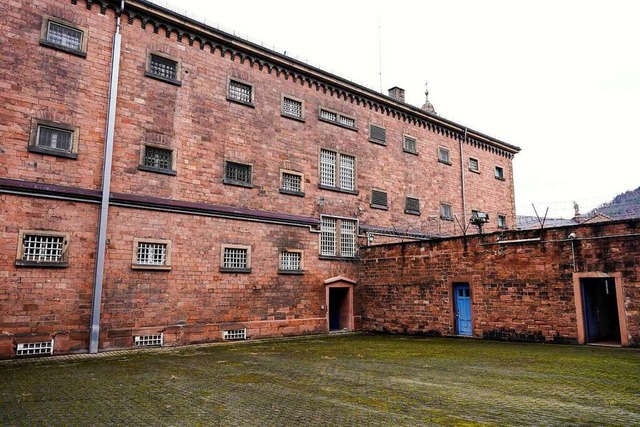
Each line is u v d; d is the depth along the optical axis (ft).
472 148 109.09
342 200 79.46
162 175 58.23
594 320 57.21
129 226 54.60
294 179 73.20
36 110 49.85
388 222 86.53
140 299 54.34
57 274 49.01
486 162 112.68
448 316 67.15
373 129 87.10
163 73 60.75
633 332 50.57
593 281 57.77
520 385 30.91
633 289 50.93
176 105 60.75
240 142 66.54
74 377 35.01
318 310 72.74
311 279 72.64
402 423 21.93
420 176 94.53
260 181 68.08
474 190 107.24
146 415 23.91
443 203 98.53
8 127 47.93
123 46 57.16
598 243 53.88
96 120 53.83
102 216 52.08
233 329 61.82
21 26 50.01
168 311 56.34
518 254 60.39
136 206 55.31
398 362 41.83
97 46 55.06
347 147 81.76
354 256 79.92
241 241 64.59
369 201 83.82
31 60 50.19
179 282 57.77
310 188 74.69
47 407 25.76
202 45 64.39
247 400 26.99
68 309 49.24
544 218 66.28
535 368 37.88
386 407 25.05
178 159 59.88
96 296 50.55
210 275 60.70
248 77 69.10
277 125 71.56
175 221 58.49
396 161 90.22
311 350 51.44
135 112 57.00
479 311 63.46
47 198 49.39
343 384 31.58
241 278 63.87
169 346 55.36
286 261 70.44
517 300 59.82
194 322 58.39
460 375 34.91
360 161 83.66
